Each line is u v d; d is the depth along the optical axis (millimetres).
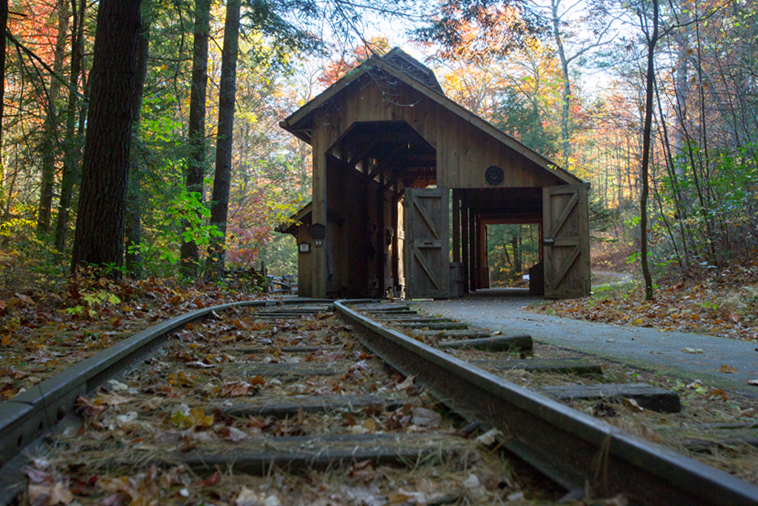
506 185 13812
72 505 1749
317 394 3191
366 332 5277
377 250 19828
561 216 13453
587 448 1699
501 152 13867
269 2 10961
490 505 1698
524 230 38656
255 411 2756
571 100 29203
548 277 13586
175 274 11492
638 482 1498
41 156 8969
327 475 1953
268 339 5590
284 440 2240
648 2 9836
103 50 7512
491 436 2154
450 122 14008
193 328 5789
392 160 18859
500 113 30609
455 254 16812
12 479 1868
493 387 2270
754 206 10547
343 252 16359
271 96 30203
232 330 6242
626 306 9375
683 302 8680
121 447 2230
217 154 13758
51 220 16188
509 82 31672
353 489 1848
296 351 4824
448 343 4629
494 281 39406
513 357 4344
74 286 6551
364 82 14031
